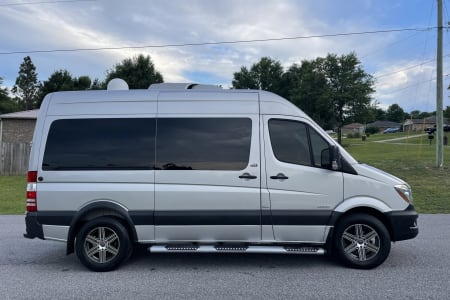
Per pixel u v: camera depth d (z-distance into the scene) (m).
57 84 55.75
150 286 4.95
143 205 5.59
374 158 23.84
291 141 5.66
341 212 5.52
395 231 5.52
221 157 5.61
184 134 5.68
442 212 10.18
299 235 5.57
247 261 6.02
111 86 6.30
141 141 5.68
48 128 5.75
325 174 5.57
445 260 5.90
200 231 5.59
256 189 5.55
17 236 7.95
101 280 5.22
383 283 4.92
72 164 5.66
